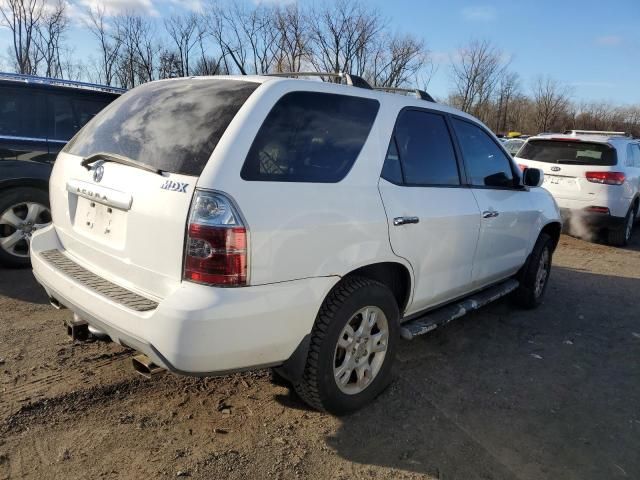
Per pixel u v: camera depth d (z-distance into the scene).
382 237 2.99
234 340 2.36
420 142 3.49
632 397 3.64
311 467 2.65
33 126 5.23
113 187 2.68
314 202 2.64
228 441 2.79
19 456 2.56
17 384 3.15
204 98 2.78
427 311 3.73
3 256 5.17
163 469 2.54
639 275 7.09
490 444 2.96
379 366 3.19
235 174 2.39
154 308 2.41
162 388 3.24
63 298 2.82
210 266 2.32
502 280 4.71
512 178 4.57
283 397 3.24
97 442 2.70
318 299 2.67
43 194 5.29
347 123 2.98
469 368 3.89
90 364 3.46
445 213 3.49
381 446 2.87
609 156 8.75
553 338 4.62
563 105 45.72
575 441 3.06
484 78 39.34
